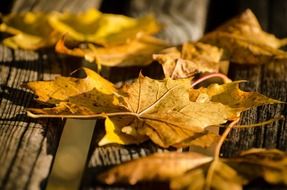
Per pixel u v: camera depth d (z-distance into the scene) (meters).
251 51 0.55
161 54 0.54
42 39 0.58
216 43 0.56
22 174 0.41
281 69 0.54
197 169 0.41
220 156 0.44
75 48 0.54
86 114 0.45
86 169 0.42
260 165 0.41
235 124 0.47
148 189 0.41
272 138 0.45
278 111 0.48
